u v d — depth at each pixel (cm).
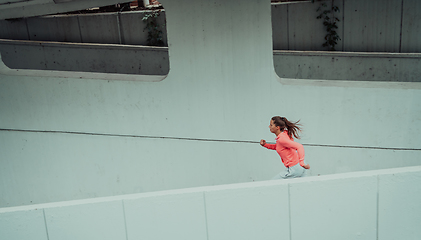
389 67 973
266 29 616
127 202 246
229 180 693
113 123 688
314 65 998
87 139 703
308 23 1002
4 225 246
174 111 670
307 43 1016
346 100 638
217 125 668
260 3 604
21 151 725
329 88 635
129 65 1086
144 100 670
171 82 656
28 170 733
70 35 1111
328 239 253
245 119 661
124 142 696
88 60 1103
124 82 665
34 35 1128
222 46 630
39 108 698
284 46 1030
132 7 1106
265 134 664
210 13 617
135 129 686
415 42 972
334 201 246
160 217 249
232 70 640
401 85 633
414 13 952
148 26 1055
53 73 695
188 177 700
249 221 250
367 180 243
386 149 654
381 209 247
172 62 647
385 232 250
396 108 633
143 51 1065
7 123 714
